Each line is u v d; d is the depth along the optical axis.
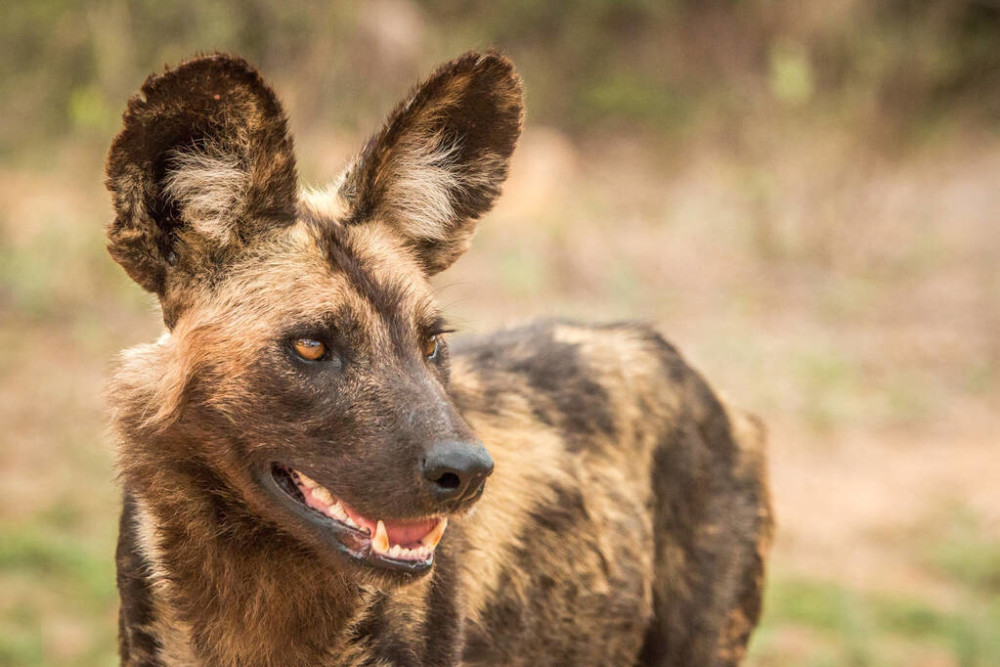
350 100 34.50
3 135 34.41
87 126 30.52
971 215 43.84
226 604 8.40
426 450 7.68
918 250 37.94
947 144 54.62
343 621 8.46
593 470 10.61
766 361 27.53
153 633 8.63
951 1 59.66
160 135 7.92
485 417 10.16
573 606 10.30
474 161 9.36
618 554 10.62
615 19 56.12
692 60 55.50
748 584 11.64
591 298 31.75
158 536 8.42
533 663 10.15
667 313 30.97
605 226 39.34
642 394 11.27
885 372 27.64
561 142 49.94
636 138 52.31
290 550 8.28
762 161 43.22
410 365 8.18
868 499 21.11
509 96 9.18
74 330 25.92
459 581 9.04
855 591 17.39
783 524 19.95
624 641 10.79
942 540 19.39
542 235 36.72
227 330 8.07
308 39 33.56
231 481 8.17
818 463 22.66
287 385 7.95
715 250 37.56
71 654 14.45
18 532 17.00
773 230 37.38
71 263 28.31
